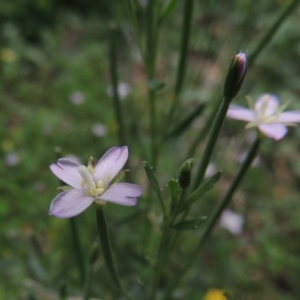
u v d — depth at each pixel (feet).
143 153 0.33
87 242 0.43
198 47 0.52
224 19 0.51
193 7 0.26
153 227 0.35
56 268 0.42
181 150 0.51
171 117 0.30
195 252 0.26
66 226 0.47
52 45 0.77
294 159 0.62
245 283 0.45
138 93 0.70
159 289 0.41
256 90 0.62
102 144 0.60
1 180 0.52
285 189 0.60
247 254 0.51
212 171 0.53
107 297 0.36
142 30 0.53
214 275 0.45
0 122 0.63
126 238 0.38
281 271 0.49
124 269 0.37
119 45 0.73
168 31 0.63
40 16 0.83
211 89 0.59
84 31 0.83
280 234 0.52
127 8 0.28
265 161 0.62
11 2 0.82
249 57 0.29
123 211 0.46
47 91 0.70
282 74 0.66
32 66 0.76
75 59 0.75
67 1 0.87
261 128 0.22
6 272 0.42
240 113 0.23
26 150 0.58
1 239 0.45
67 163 0.19
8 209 0.50
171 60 0.65
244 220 0.52
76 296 0.36
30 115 0.63
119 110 0.32
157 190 0.20
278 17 0.28
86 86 0.69
